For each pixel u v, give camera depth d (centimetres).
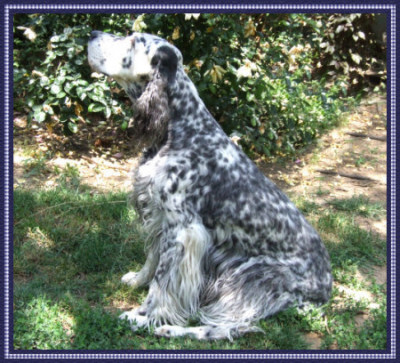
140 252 443
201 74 591
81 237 453
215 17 546
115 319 343
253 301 348
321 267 365
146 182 353
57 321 338
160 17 550
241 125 643
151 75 342
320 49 928
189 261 345
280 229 352
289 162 675
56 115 659
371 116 830
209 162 346
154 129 343
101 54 352
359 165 679
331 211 553
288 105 703
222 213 352
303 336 349
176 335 337
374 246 491
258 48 626
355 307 381
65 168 580
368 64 927
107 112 594
